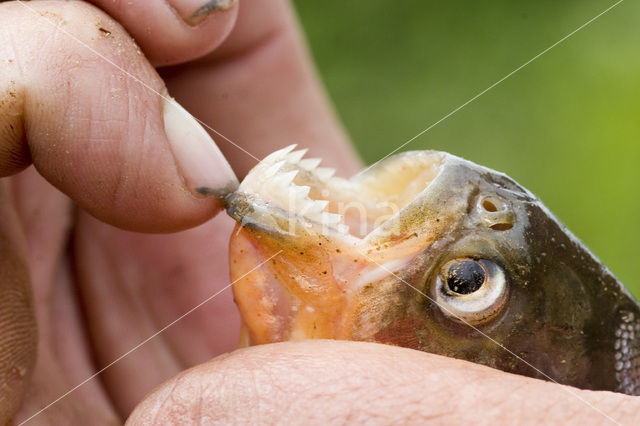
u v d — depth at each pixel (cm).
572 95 62
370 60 65
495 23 66
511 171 60
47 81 25
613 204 58
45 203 31
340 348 24
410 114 62
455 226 25
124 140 25
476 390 24
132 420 24
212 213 26
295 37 33
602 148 60
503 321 25
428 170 26
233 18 26
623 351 27
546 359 26
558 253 26
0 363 26
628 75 62
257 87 33
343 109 62
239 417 24
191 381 24
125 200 25
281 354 24
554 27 66
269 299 25
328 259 25
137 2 26
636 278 55
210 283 32
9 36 25
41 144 25
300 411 24
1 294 26
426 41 65
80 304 31
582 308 26
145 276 32
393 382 24
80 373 31
